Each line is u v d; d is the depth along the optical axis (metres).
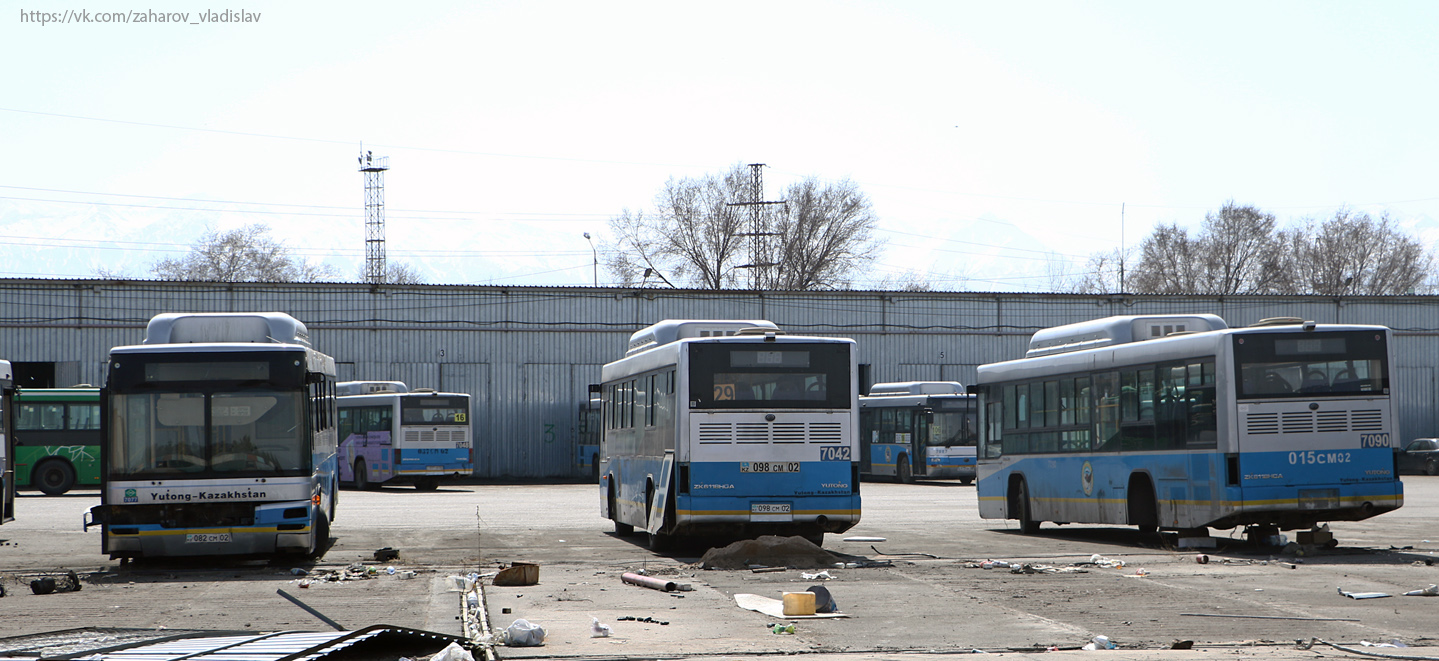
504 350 54.16
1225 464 17.42
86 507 33.22
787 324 56.44
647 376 20.03
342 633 9.99
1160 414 18.86
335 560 17.98
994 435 23.94
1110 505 20.03
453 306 53.75
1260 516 17.38
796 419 18.05
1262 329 17.70
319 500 18.14
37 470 40.31
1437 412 59.88
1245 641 10.06
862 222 80.31
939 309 57.84
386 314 52.91
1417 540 20.50
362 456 45.06
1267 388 17.55
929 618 11.42
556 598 13.01
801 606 11.51
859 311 57.03
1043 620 11.27
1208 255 91.25
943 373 57.56
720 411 17.89
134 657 8.61
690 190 80.19
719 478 17.80
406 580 15.05
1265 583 14.13
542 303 54.66
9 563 18.17
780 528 18.05
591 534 22.92
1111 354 20.12
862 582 14.44
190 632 10.11
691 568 16.25
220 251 97.31
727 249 79.38
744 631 10.63
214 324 19.00
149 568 17.17
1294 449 17.52
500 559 17.91
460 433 44.09
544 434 54.25
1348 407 17.72
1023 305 58.62
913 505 32.47
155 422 16.83
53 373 50.66
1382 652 9.43
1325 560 16.98
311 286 52.09
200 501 16.67
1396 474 17.80
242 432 16.95
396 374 52.81
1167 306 59.16
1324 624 10.95
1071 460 21.20
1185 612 11.75
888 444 47.41
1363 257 92.12
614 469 22.72
